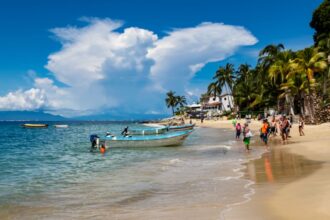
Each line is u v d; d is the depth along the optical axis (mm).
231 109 115750
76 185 14359
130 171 17734
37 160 25344
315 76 59656
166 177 15109
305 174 13539
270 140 32469
